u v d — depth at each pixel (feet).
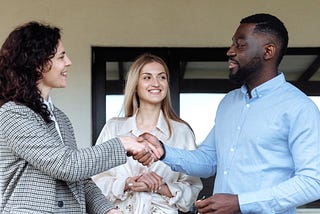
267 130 7.25
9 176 6.63
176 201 9.05
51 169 6.39
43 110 6.73
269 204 6.91
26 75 6.65
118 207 9.09
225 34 13.65
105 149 6.62
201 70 13.87
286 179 7.27
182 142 9.50
